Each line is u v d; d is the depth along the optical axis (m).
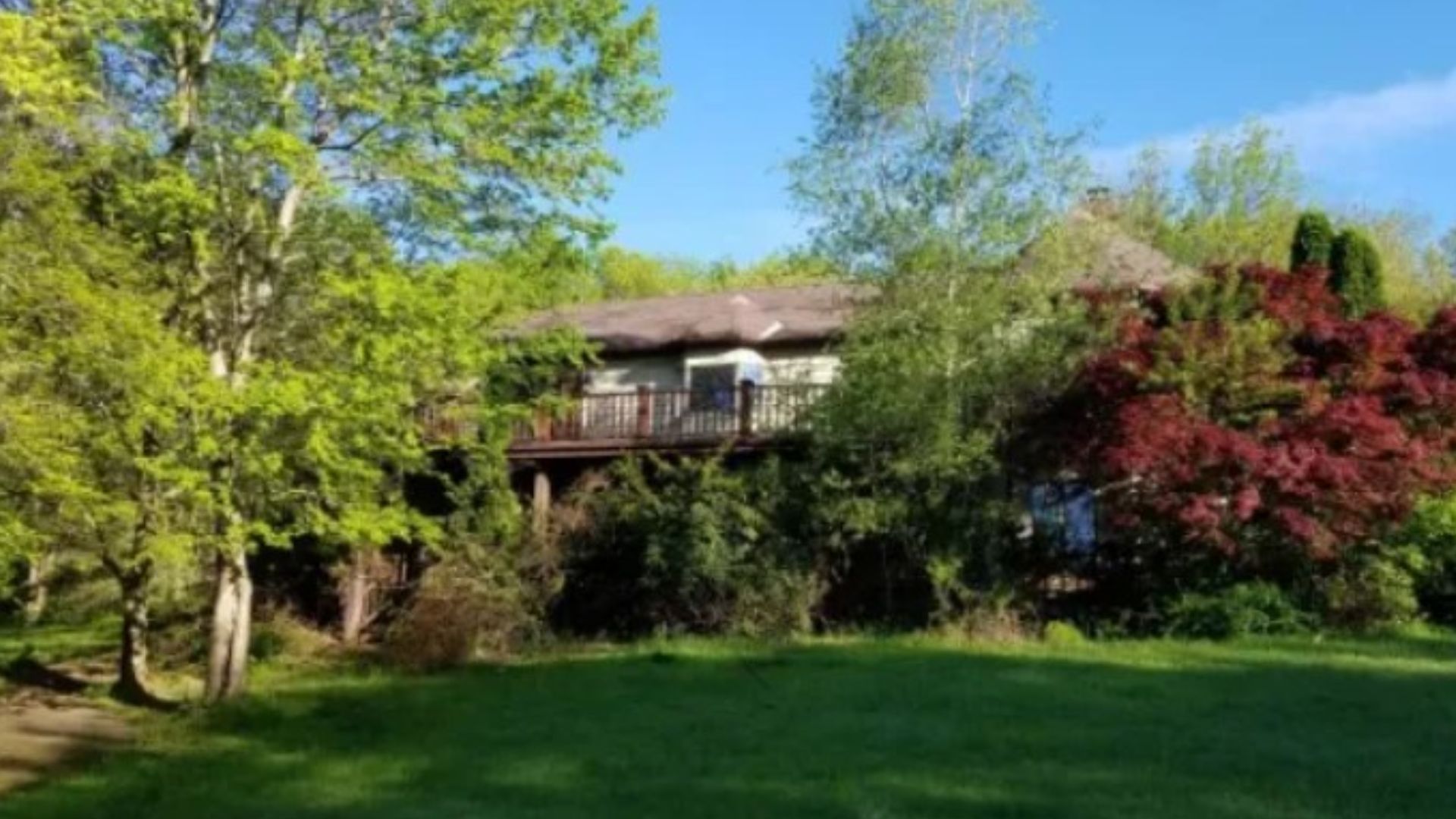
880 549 21.34
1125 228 36.16
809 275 26.84
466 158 15.96
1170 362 18.72
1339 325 19.41
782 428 23.89
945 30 20.88
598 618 22.73
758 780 9.84
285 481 16.03
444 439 17.69
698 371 29.80
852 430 20.28
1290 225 44.00
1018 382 19.86
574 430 26.03
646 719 12.82
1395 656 16.14
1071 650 17.30
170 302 15.38
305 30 15.80
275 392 14.12
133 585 18.02
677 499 22.44
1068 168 20.81
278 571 24.14
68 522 14.55
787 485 21.75
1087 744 10.81
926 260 20.34
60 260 11.90
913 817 8.58
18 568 22.73
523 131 16.09
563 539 22.61
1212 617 18.47
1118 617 19.66
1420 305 30.42
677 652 18.56
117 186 14.52
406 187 16.34
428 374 15.74
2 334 11.26
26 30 11.42
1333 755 10.20
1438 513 19.27
